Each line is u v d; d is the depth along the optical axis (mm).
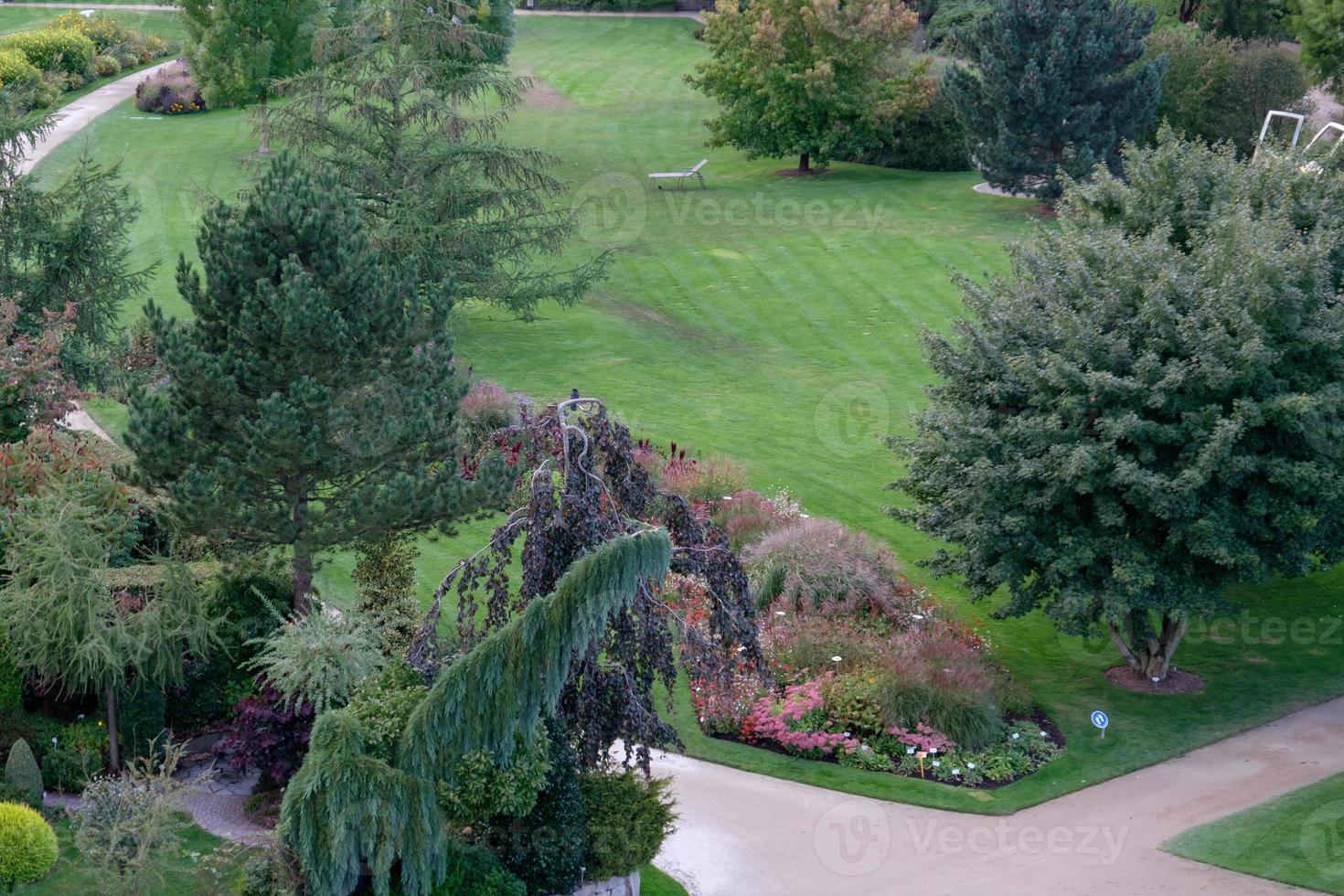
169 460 16703
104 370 27500
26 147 49406
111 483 19031
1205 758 19156
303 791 12711
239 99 53188
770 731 19203
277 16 53000
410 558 19594
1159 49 46438
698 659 15469
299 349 16609
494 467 18125
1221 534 19234
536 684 12773
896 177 50531
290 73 53688
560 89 63188
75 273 27562
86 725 16844
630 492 15891
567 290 35219
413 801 12883
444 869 13242
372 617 17266
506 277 34719
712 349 35719
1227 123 45344
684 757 18859
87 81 63562
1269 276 19094
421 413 17609
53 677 16328
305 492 17609
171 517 16562
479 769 13758
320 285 17141
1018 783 18453
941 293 38312
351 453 17031
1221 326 18828
